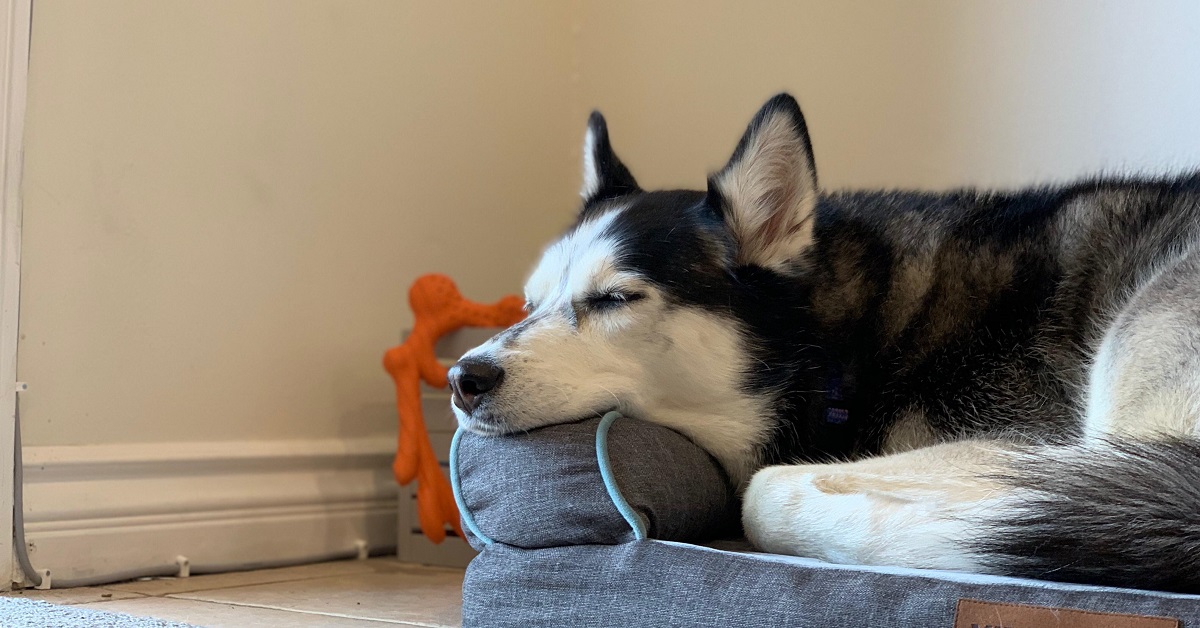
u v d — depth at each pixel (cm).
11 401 241
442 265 350
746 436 213
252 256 295
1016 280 211
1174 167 254
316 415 312
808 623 141
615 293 199
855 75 328
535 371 190
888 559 159
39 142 250
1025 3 294
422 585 260
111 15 263
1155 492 140
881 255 222
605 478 171
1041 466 155
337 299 318
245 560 285
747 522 184
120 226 266
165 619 202
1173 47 267
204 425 284
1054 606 128
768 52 346
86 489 255
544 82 386
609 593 161
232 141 290
